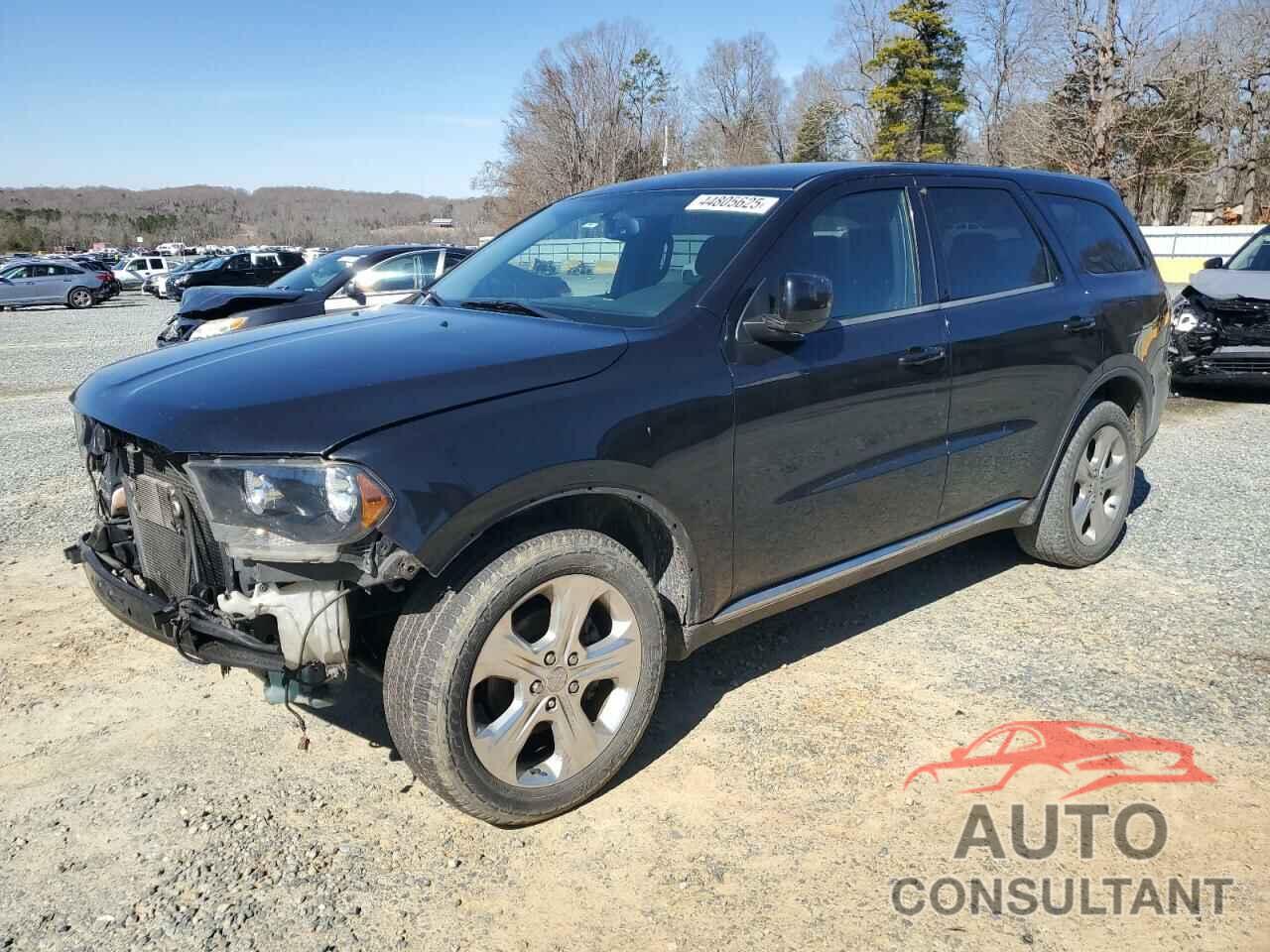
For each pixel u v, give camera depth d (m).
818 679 3.66
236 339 3.20
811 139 61.66
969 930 2.38
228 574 2.60
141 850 2.71
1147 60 36.59
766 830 2.78
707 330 3.03
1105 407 4.61
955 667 3.74
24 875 2.61
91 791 2.99
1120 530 4.90
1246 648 3.88
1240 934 2.36
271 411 2.46
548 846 2.73
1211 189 49.25
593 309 3.25
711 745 3.22
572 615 2.74
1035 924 2.40
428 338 2.96
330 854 2.69
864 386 3.40
